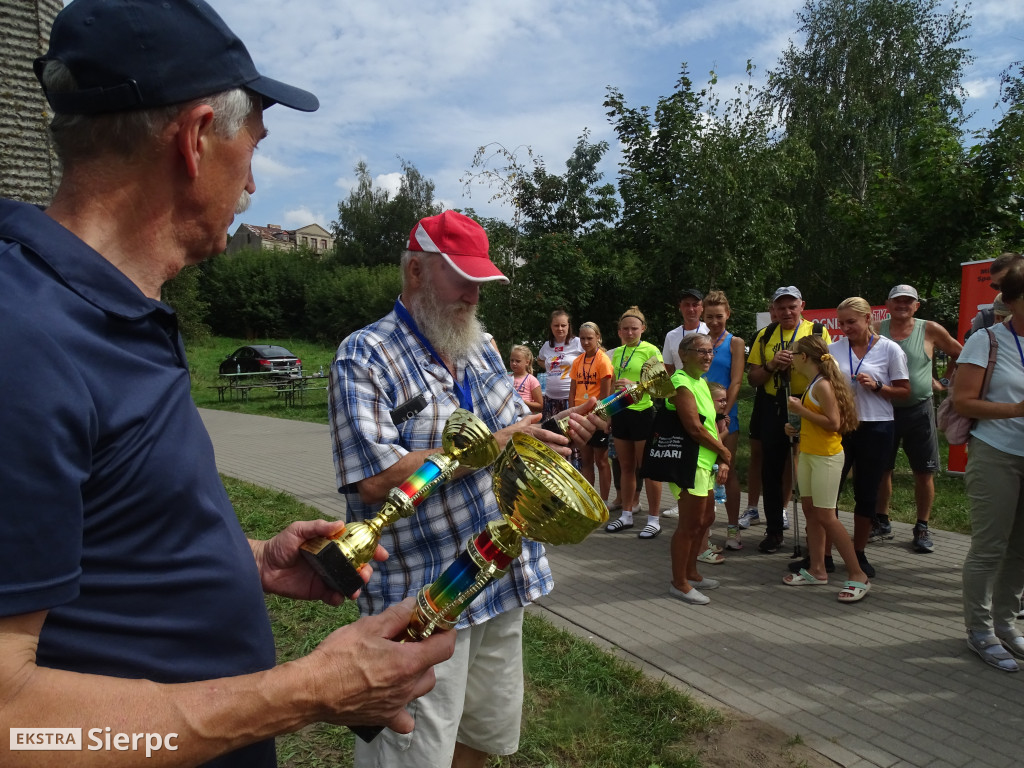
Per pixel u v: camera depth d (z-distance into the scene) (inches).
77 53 37.7
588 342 253.0
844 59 885.8
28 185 171.5
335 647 40.3
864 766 112.2
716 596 185.6
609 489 275.4
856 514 197.3
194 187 41.6
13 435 30.4
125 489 36.3
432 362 82.4
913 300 218.1
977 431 143.7
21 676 30.9
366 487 75.4
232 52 42.4
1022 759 113.8
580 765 112.2
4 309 32.1
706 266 523.8
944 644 155.5
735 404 225.3
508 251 451.5
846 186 832.3
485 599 79.1
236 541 44.1
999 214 392.2
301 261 2006.6
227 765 44.2
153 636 38.2
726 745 118.1
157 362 39.6
